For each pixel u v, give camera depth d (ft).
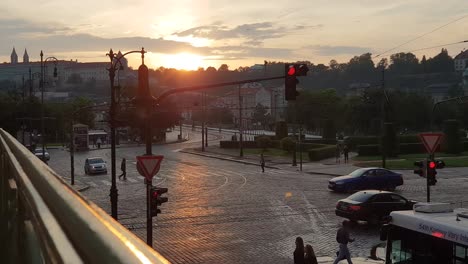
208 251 54.29
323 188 104.63
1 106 263.90
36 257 5.84
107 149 254.47
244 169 152.56
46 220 4.73
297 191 100.01
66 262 3.46
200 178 127.54
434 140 61.05
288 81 60.39
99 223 3.58
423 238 30.55
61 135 324.19
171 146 280.92
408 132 318.45
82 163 177.58
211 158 200.03
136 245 3.10
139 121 59.98
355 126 318.24
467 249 27.58
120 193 102.94
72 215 4.07
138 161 48.57
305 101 341.21
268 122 526.16
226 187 108.27
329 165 159.43
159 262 2.83
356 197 69.31
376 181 98.32
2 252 11.96
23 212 7.77
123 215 75.82
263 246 56.29
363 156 186.39
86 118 342.64
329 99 341.41
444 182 112.57
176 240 59.47
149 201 48.67
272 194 96.07
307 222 69.41
